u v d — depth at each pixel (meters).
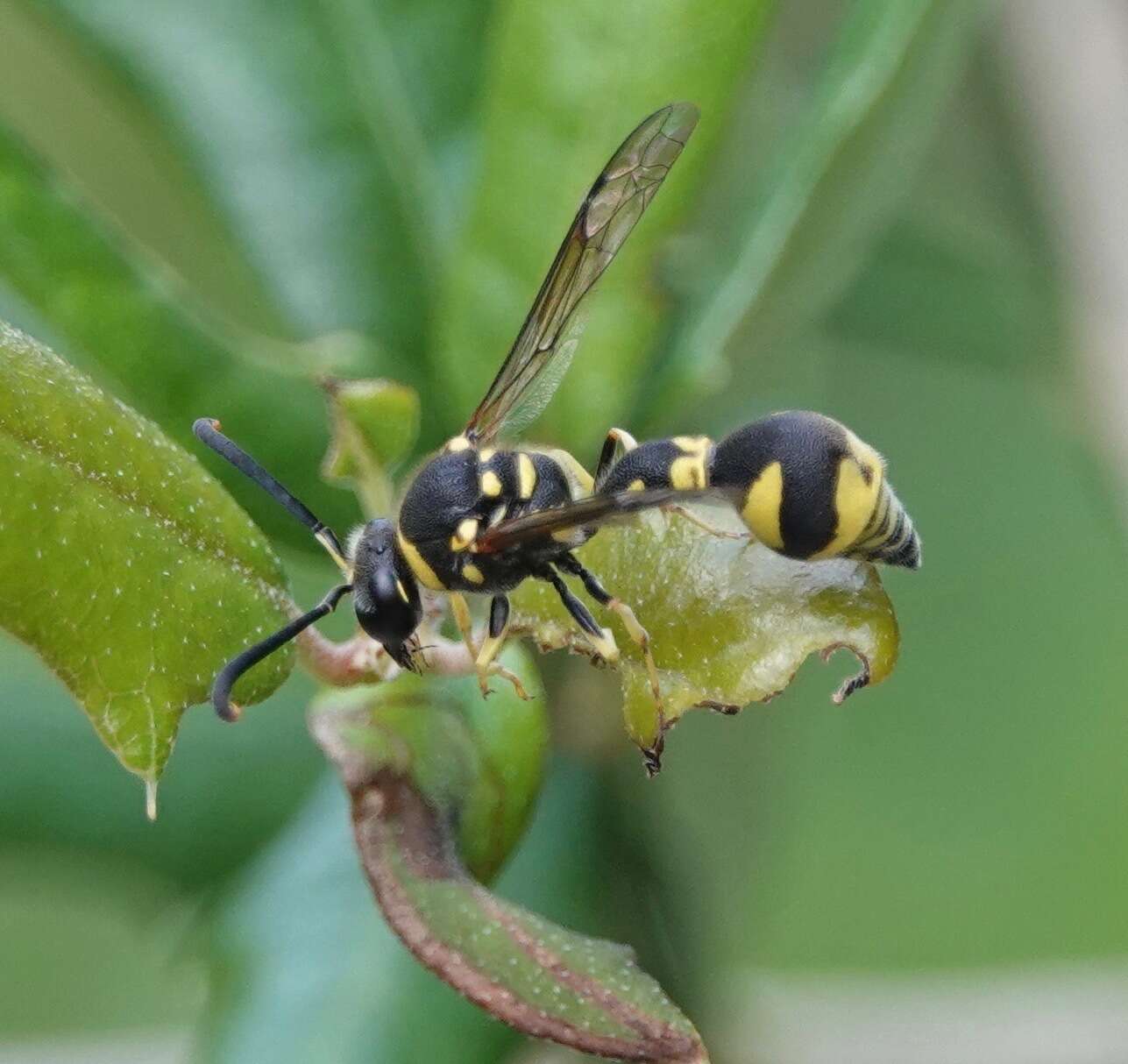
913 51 0.14
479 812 0.13
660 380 0.14
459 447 0.14
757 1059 0.16
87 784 0.15
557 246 0.14
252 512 0.14
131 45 0.15
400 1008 0.14
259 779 0.15
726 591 0.14
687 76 0.14
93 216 0.14
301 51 0.15
